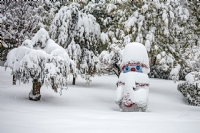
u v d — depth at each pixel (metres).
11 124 5.31
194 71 15.60
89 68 18.86
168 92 17.50
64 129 5.07
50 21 20.86
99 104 11.73
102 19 22.31
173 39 17.39
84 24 18.48
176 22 17.02
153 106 12.05
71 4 19.17
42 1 21.77
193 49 16.56
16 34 18.67
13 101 10.14
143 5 16.28
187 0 18.69
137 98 9.53
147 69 10.40
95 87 18.06
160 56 16.09
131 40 16.33
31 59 10.00
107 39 18.05
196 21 18.66
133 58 10.20
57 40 18.23
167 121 6.47
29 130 4.82
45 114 7.14
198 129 5.25
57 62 10.25
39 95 11.16
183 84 14.55
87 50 18.83
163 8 16.23
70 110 8.98
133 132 4.94
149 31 16.52
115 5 16.78
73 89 15.09
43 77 10.08
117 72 16.36
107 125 5.67
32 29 19.39
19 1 19.22
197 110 11.22
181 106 12.61
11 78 20.62
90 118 6.77
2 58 23.03
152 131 5.04
